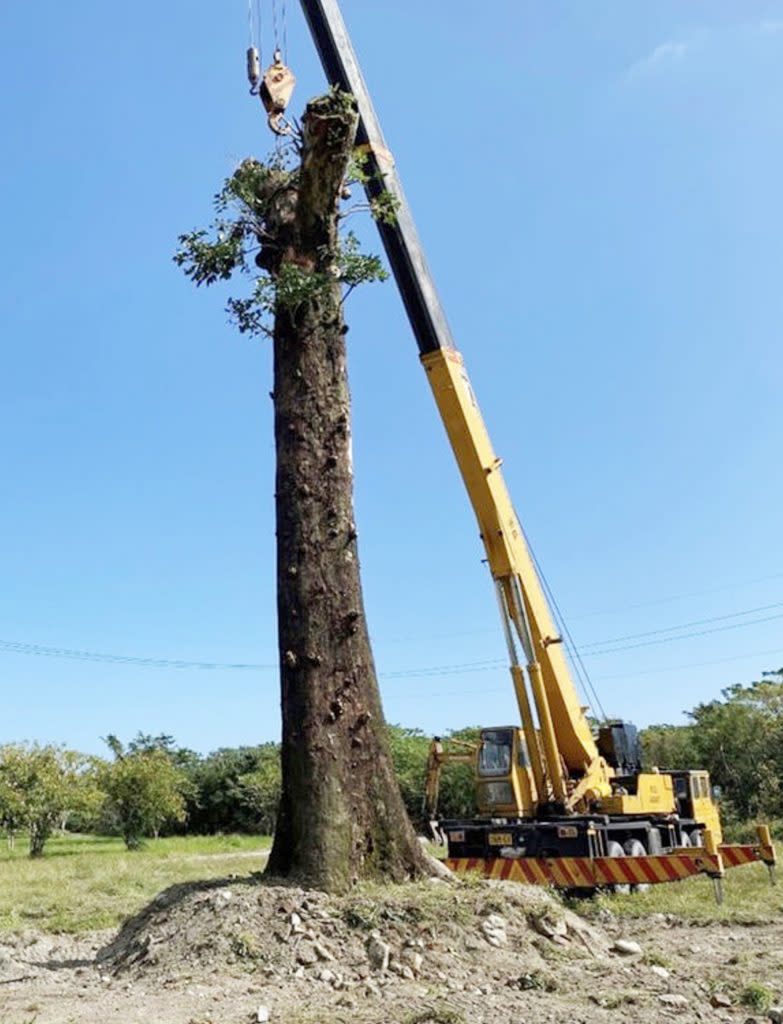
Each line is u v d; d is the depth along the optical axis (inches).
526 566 515.8
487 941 241.6
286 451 298.8
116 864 816.9
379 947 228.4
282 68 350.3
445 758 589.0
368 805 277.1
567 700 520.4
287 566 289.1
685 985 224.1
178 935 243.4
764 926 372.2
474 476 500.1
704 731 1200.2
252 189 316.8
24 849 1344.7
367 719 283.7
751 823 999.0
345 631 286.2
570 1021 185.2
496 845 520.1
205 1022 182.2
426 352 500.1
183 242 307.7
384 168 480.1
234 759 1955.0
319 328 309.0
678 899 460.4
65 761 1146.7
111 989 221.1
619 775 572.4
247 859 929.5
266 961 225.5
